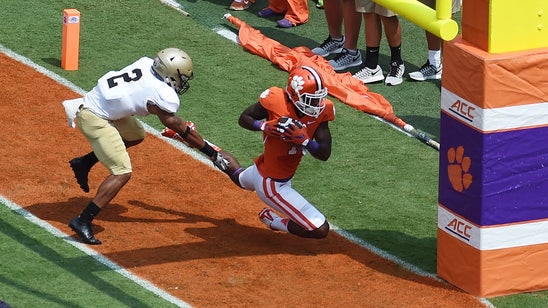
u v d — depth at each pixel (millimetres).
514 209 28078
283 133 28906
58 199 33250
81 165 31828
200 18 48062
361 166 36969
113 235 31312
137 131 31688
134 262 29828
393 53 43188
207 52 44844
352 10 43656
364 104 40875
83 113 30234
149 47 44844
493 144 27516
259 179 30344
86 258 29875
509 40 27391
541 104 27547
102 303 27516
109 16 47375
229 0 50375
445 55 28391
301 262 30375
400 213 33875
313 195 34844
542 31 27578
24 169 35000
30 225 31531
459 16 47281
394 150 38219
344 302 28219
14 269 29000
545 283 28859
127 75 30156
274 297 28312
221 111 40156
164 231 31781
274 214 31422
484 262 28250
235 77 42844
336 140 38719
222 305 27750
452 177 28672
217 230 32094
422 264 30641
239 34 45719
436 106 41844
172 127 29938
